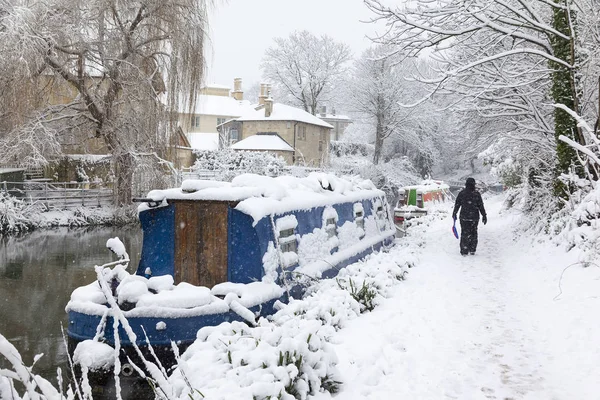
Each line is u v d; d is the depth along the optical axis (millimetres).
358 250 11461
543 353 5723
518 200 20312
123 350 6516
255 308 7258
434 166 67000
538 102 14258
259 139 52000
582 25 11617
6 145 23891
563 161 11875
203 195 7941
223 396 4277
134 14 26141
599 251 8562
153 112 25562
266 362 4781
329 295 7598
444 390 4883
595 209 8609
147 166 25547
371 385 5074
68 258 17016
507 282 9320
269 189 8594
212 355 5336
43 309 11117
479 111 14359
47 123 26141
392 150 64625
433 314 7391
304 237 9172
